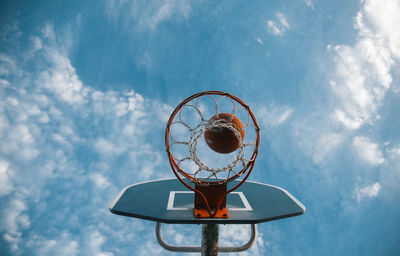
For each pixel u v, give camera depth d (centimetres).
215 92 149
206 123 148
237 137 148
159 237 203
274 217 147
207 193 150
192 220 141
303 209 157
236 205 164
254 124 150
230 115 151
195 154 149
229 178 151
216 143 151
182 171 150
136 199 171
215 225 176
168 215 146
